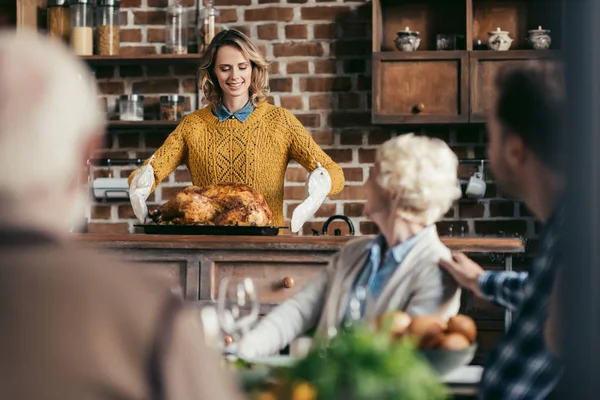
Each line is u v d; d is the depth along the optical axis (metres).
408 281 2.03
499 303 1.97
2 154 0.93
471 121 4.98
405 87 5.03
